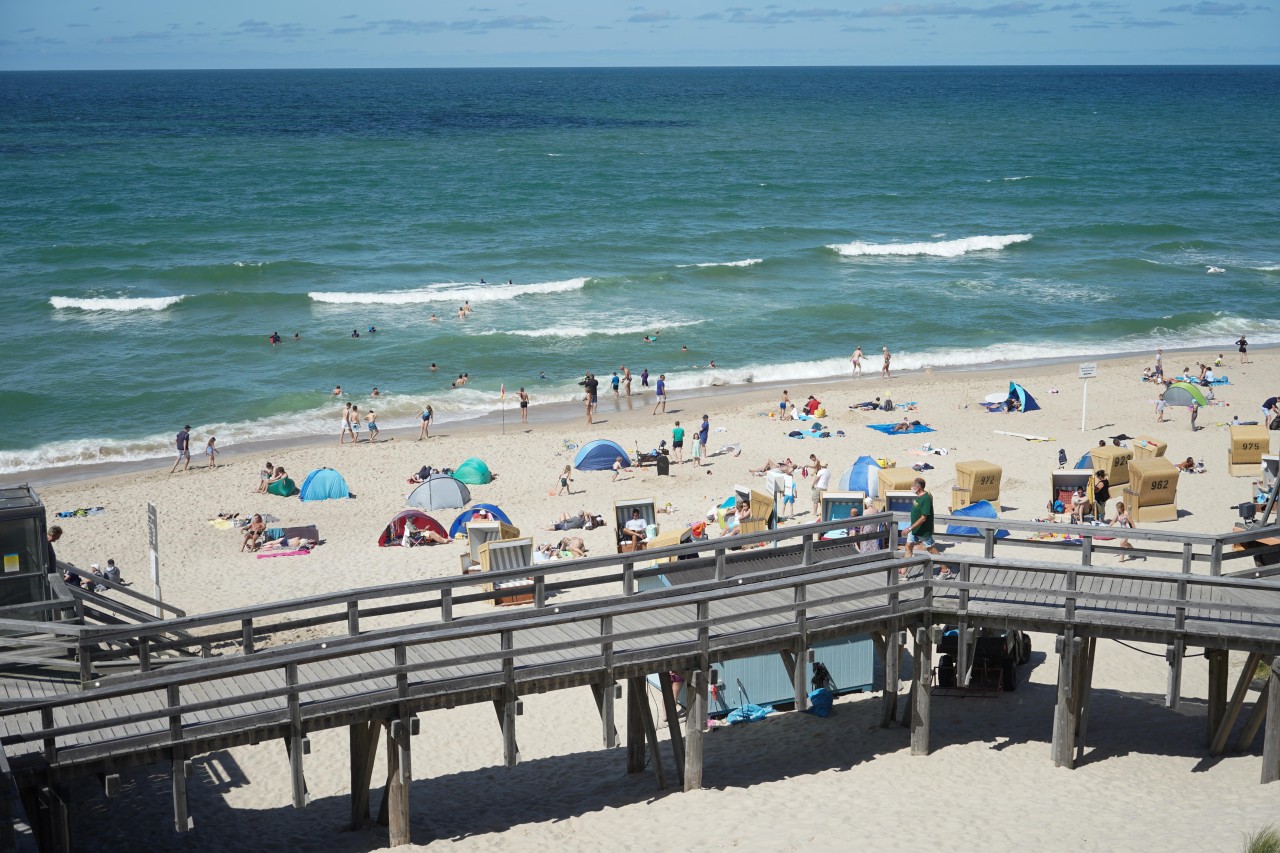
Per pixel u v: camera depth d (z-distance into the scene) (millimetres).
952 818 13477
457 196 89250
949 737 16250
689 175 103750
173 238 69938
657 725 17375
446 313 53938
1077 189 96875
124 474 34594
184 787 12180
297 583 24094
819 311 55062
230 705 12320
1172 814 13156
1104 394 41188
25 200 83188
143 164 106625
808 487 31109
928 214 83875
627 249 69125
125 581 24391
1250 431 30078
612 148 128375
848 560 16266
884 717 16688
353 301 55500
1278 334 52406
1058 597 15617
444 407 41625
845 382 44781
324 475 31344
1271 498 22719
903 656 19703
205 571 25109
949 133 152750
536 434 37625
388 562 25547
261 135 141625
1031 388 42312
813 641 14867
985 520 16406
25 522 15039
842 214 83500
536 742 17203
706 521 25484
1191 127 164125
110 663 14453
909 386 43281
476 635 13227
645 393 43469
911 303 57344
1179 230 76750
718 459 34312
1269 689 13953
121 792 15578
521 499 30844
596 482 32281
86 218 76375
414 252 67500
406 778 13359
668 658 14164
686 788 14883
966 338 51438
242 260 63812
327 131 149250
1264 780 14047
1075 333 52500
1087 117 185375
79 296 55594
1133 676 18453
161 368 45031
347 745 17297
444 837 13977
